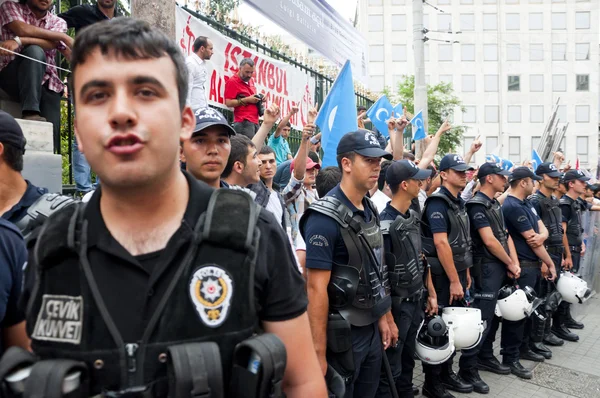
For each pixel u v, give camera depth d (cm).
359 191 253
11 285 150
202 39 416
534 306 453
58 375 85
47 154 302
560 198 647
